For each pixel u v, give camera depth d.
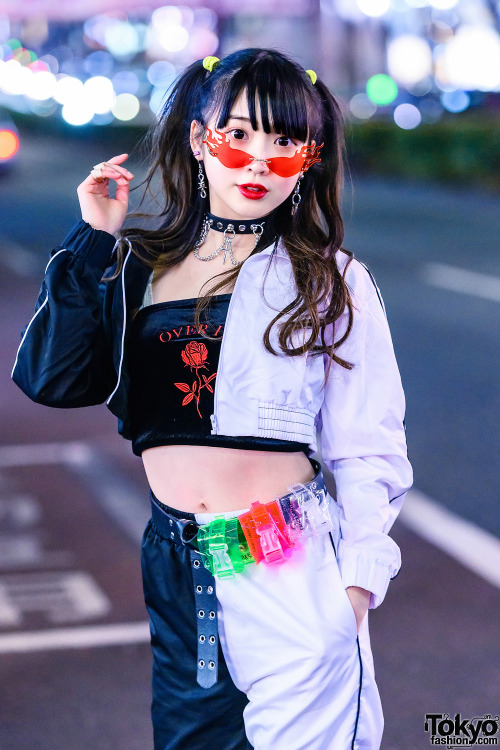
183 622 2.40
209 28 54.72
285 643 2.29
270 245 2.42
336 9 40.09
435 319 10.50
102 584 4.81
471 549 5.09
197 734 2.42
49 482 6.20
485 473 6.16
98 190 2.58
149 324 2.42
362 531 2.38
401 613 4.49
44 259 14.98
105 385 2.55
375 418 2.41
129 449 6.85
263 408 2.31
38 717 3.78
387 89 35.88
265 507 2.31
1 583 4.81
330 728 2.28
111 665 4.12
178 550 2.39
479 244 15.08
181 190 2.55
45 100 69.94
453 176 23.14
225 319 2.36
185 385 2.37
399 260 13.91
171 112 2.55
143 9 63.25
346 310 2.37
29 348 2.46
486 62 38.44
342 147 2.54
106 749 3.59
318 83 2.50
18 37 74.31
